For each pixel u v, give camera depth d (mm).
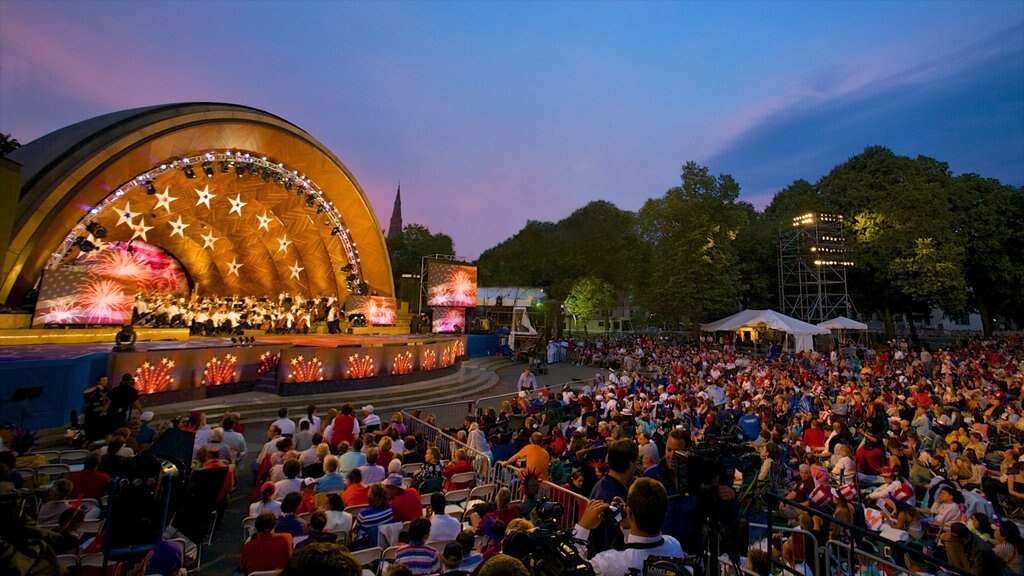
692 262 46594
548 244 92250
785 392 19125
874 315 76438
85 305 22734
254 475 11430
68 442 12039
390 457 9727
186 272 37781
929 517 9156
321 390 20531
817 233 50781
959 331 69625
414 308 52688
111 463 8023
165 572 5434
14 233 20984
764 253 55906
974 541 6879
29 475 7988
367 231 40750
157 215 31484
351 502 7676
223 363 19172
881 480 11344
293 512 6578
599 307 64188
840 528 7598
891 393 18562
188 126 27109
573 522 7477
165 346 20812
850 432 13961
